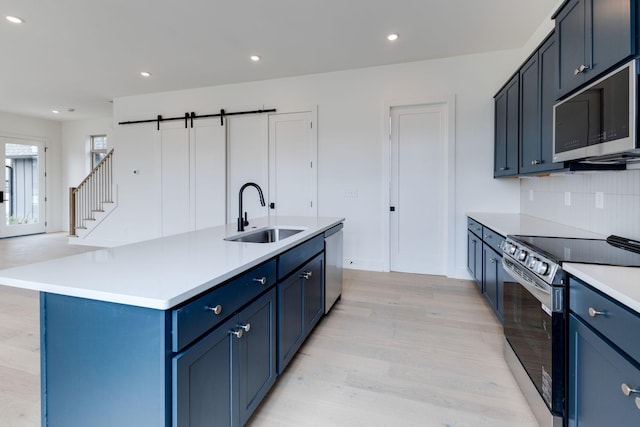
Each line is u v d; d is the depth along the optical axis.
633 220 1.88
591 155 1.60
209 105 5.24
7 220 7.39
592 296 1.21
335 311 3.08
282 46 3.78
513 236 2.13
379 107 4.39
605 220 2.16
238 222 2.53
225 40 3.61
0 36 3.52
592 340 1.20
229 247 1.83
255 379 1.59
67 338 1.19
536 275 1.60
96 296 1.08
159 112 5.57
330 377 2.04
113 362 1.12
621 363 1.03
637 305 0.93
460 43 3.71
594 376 1.19
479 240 3.34
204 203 5.34
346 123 4.55
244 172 5.11
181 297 1.06
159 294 1.05
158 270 1.33
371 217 4.49
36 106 6.65
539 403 1.59
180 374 1.06
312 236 2.40
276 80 4.85
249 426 1.62
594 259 1.45
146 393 1.07
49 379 1.23
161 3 2.91
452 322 2.84
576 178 2.55
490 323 2.81
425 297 3.46
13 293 3.56
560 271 1.41
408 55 4.02
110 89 5.36
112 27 3.33
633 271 1.26
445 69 4.11
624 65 1.35
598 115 1.54
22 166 7.65
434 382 1.99
